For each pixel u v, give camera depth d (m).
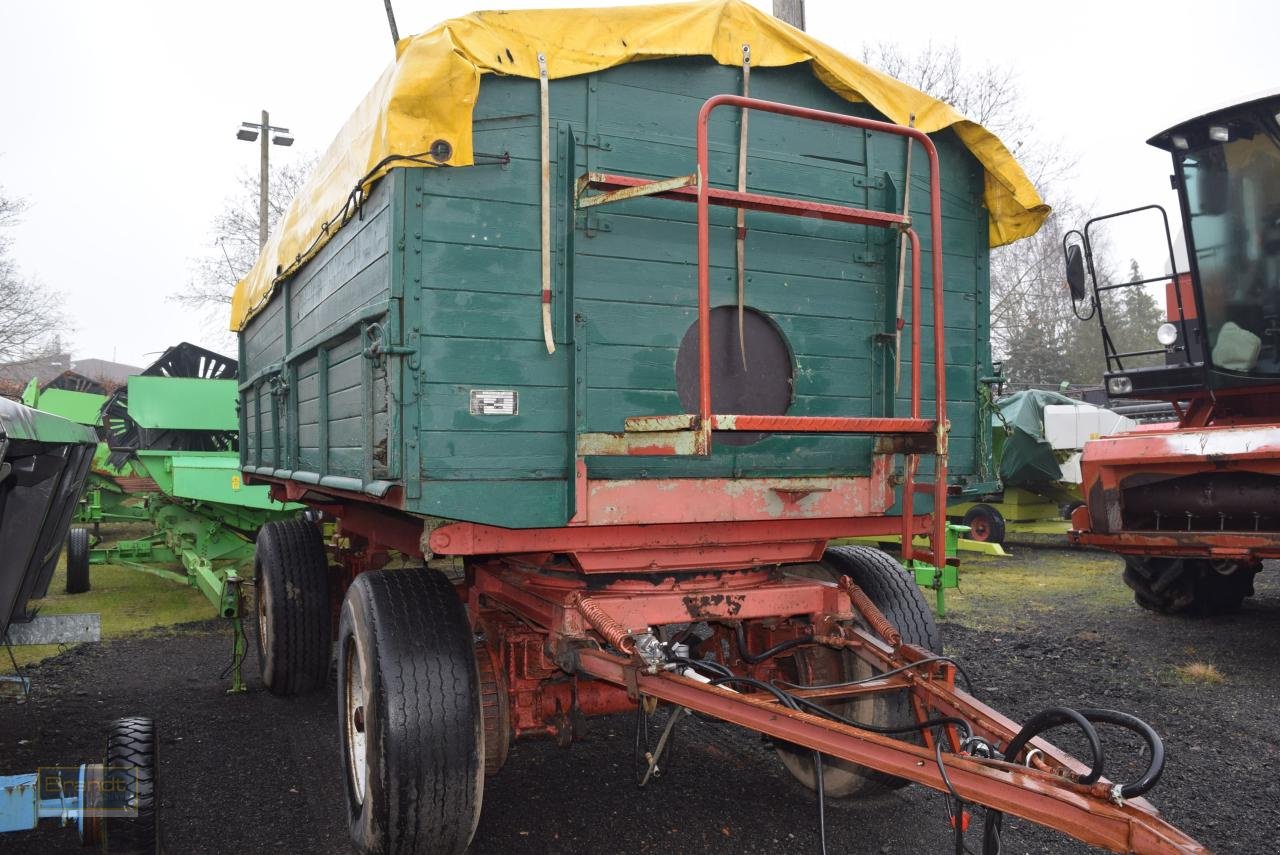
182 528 9.07
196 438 11.75
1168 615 7.82
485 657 3.50
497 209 3.04
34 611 4.02
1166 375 7.34
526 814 3.84
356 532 5.29
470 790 2.99
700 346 2.74
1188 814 3.79
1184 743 4.63
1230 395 7.20
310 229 4.20
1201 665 6.07
